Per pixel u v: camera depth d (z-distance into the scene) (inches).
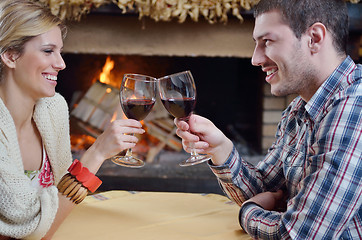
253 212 41.7
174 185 113.5
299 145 47.0
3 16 43.4
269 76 43.3
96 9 108.7
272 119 127.3
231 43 112.6
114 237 39.0
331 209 36.9
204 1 103.1
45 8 45.8
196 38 112.7
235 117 152.5
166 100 43.6
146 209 47.8
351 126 37.4
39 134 53.0
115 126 42.4
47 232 39.6
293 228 37.7
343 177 36.7
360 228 38.5
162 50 113.7
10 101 47.1
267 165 51.7
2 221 39.7
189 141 45.9
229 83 152.3
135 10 106.6
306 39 40.5
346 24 41.9
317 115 41.8
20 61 44.8
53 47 45.3
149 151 126.8
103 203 49.8
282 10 40.1
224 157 48.8
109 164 122.3
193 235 39.9
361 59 118.0
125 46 113.5
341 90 40.7
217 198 53.7
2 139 44.7
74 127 131.5
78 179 40.3
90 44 113.3
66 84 144.1
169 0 102.1
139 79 43.9
